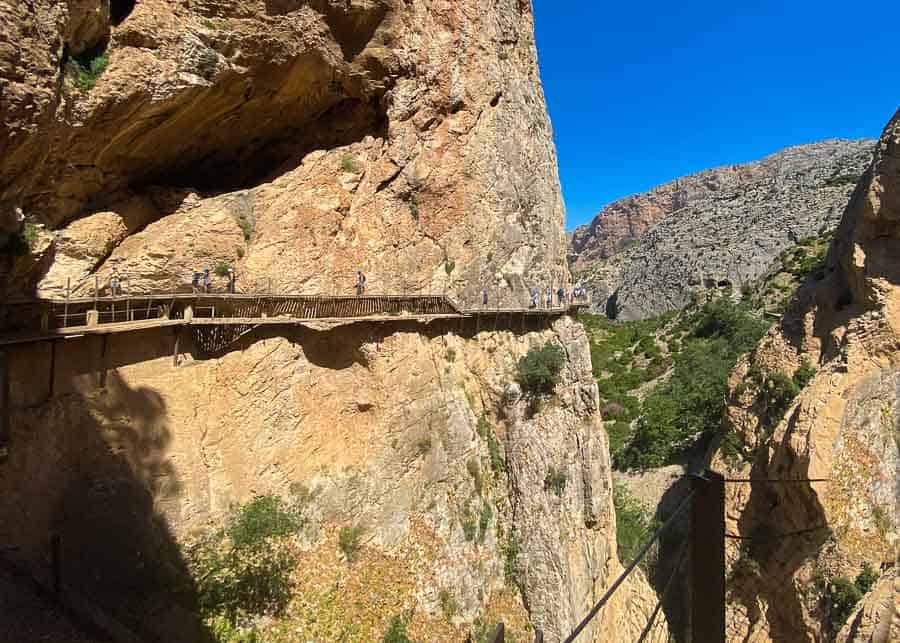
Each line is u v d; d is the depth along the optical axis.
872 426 23.70
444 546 20.84
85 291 15.06
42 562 11.55
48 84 9.98
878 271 26.06
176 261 17.05
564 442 24.73
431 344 22.77
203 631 14.15
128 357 15.48
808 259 73.62
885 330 24.77
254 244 18.69
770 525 25.75
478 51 24.56
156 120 15.47
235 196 18.94
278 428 18.28
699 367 55.06
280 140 21.53
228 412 17.25
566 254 30.48
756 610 24.72
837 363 25.69
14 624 8.96
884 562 21.00
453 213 23.67
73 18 11.55
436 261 23.22
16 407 12.84
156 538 14.67
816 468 22.69
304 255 19.47
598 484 25.94
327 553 18.05
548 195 28.75
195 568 15.08
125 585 13.23
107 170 15.78
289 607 16.16
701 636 6.36
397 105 21.67
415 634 18.39
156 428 15.54
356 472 19.62
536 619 21.98
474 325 24.34
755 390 32.56
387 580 18.80
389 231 21.94
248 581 15.59
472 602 20.75
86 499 13.55
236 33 16.09
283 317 18.36
